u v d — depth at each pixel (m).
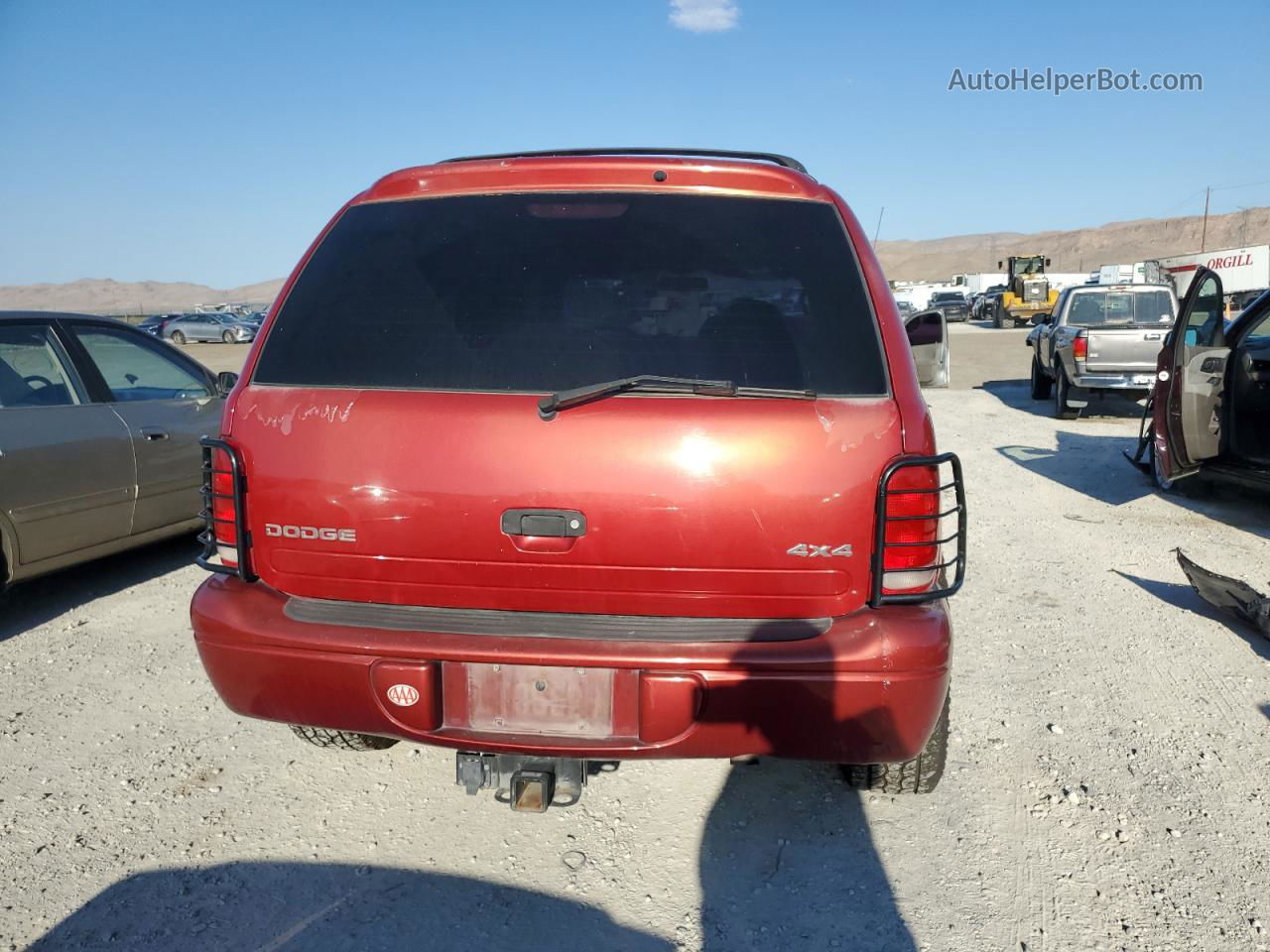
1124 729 3.68
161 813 3.06
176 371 5.96
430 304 2.54
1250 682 4.12
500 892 2.66
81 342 5.30
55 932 2.49
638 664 2.27
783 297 2.47
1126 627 4.84
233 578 2.62
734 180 2.64
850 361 2.38
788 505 2.27
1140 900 2.62
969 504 7.82
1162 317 13.28
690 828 2.98
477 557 2.37
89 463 5.04
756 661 2.25
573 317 2.47
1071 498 8.02
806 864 2.79
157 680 4.16
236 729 3.68
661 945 2.44
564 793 2.51
